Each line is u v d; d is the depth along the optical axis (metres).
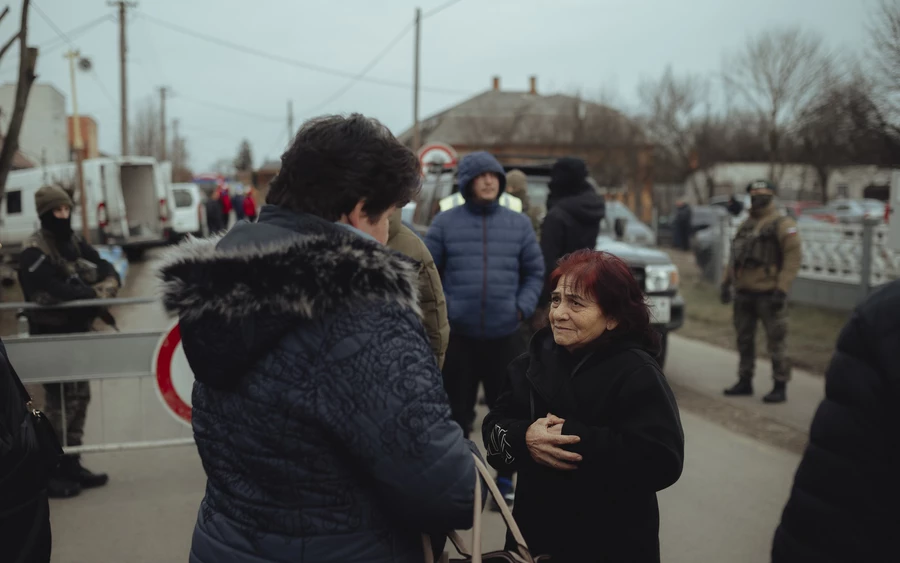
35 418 2.06
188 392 4.61
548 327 2.23
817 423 1.42
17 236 19.50
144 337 4.54
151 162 20.56
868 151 10.09
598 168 32.16
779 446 5.25
